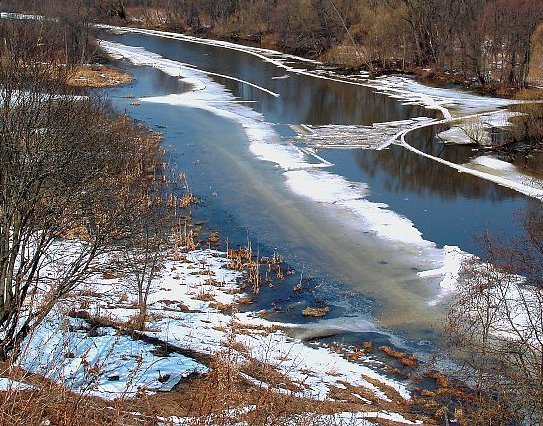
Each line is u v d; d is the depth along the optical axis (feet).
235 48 243.81
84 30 179.32
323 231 80.59
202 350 47.03
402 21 199.62
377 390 47.50
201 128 128.88
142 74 188.55
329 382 46.98
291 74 195.83
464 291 62.08
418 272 69.67
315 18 225.76
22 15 93.91
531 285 60.59
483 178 102.37
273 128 132.05
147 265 58.13
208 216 84.58
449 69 189.37
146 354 43.80
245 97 162.40
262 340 53.67
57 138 41.29
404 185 98.43
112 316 52.70
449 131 129.70
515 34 164.35
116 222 47.50
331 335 57.26
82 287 55.31
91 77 169.78
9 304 38.83
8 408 23.35
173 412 31.60
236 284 66.49
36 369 33.58
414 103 158.10
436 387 49.16
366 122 139.85
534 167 107.76
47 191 42.47
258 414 27.45
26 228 43.62
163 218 67.00
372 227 81.82
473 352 51.78
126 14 305.53
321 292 65.46
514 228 80.74
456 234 79.61
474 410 44.37
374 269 70.54
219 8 274.77
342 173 103.76
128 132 100.99
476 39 172.65
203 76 189.26
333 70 202.80
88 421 24.68
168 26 290.15
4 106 39.19
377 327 59.00
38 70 41.60
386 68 200.54
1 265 38.58
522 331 50.52
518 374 46.52
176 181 96.48
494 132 125.39
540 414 40.09
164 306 59.16
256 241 77.51
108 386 35.37
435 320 59.93
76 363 37.70
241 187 95.61
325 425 33.53
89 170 46.21
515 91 164.76
